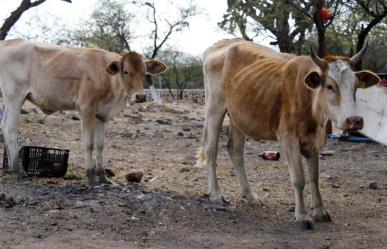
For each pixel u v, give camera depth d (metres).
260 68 7.54
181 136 13.09
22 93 8.41
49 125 12.88
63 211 7.15
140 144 11.85
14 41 8.49
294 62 7.23
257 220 7.38
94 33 37.25
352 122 6.62
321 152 11.41
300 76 7.10
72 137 11.79
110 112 8.24
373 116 11.42
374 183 8.96
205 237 6.82
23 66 8.38
